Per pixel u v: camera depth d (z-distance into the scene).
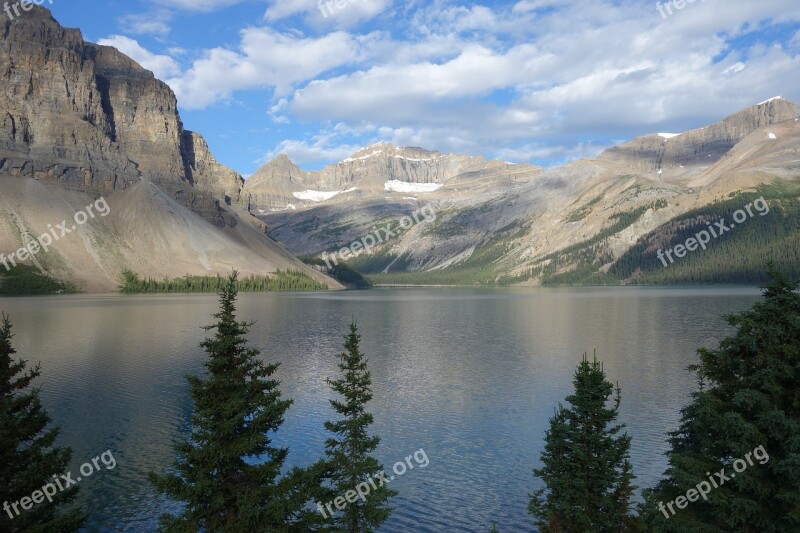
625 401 56.44
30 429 24.44
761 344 24.14
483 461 42.28
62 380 66.12
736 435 23.48
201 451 23.27
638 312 154.50
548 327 122.62
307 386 64.56
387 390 62.59
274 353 87.81
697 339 99.12
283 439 46.47
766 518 22.78
